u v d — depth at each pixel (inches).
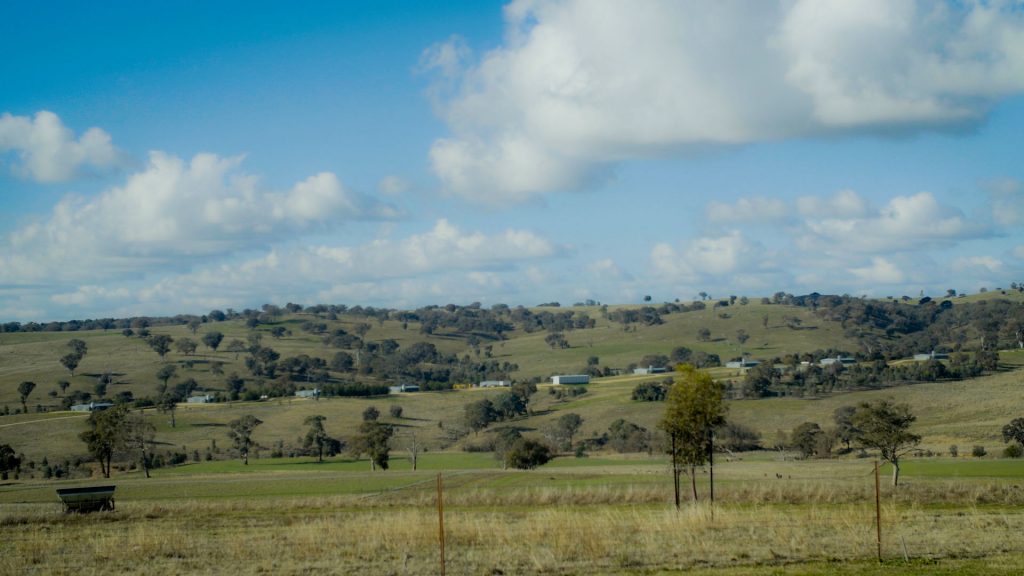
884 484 2180.1
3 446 4746.6
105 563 1310.3
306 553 1333.7
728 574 1088.8
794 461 4069.9
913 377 6904.5
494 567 1175.0
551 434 6156.5
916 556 1181.1
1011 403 5438.0
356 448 4867.1
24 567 1289.4
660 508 1854.1
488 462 5221.5
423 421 7278.5
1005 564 1117.7
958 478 2684.5
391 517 1701.5
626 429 5831.7
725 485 2217.0
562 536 1349.7
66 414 6806.1
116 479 4446.4
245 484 3494.1
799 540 1300.4
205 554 1366.9
